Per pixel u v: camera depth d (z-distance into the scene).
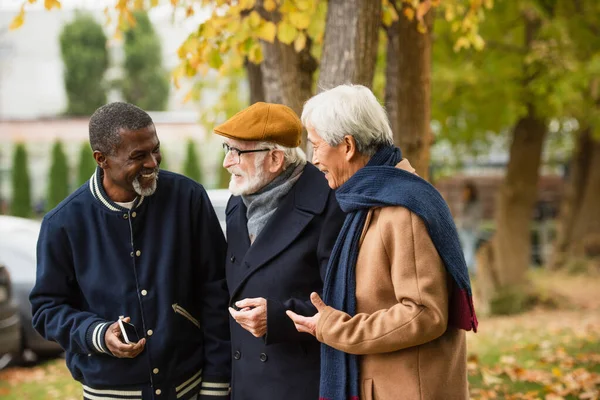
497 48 8.30
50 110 39.72
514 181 9.83
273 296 2.24
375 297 2.00
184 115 23.12
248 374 2.31
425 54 3.84
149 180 2.21
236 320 2.18
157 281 2.29
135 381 2.26
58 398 5.28
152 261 2.29
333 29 3.24
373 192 2.00
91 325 2.17
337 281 2.07
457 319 1.98
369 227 2.04
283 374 2.25
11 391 5.55
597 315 8.57
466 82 7.94
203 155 20.62
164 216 2.34
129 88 38.50
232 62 3.82
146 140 2.17
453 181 17.66
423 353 2.00
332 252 2.09
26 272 6.57
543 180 17.48
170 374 2.30
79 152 19.77
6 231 6.96
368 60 3.25
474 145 11.89
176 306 2.32
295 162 2.32
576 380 4.75
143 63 38.47
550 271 12.95
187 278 2.37
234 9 3.36
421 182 2.01
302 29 3.46
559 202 16.97
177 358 2.32
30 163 22.94
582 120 9.09
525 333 7.28
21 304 6.47
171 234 2.33
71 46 37.94
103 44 38.34
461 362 2.07
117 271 2.27
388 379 2.01
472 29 4.09
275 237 2.26
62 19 38.44
